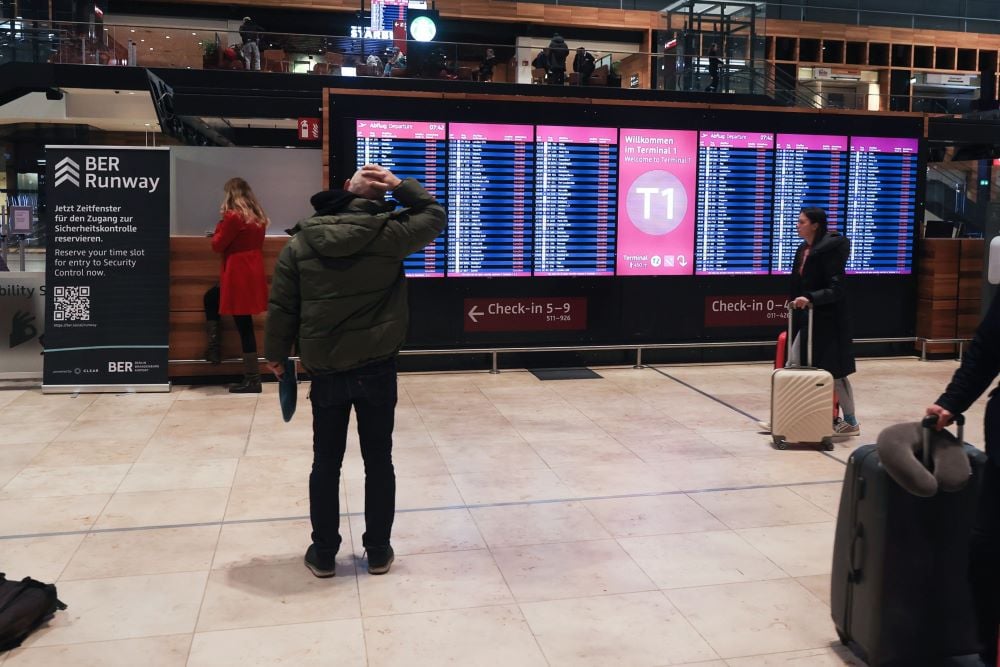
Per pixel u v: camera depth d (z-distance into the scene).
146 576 3.22
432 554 3.46
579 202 7.66
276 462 4.77
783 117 7.97
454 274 7.50
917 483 2.25
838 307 5.33
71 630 2.79
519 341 7.69
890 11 19.88
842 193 8.17
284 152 7.56
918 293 8.51
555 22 19.25
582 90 11.66
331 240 2.94
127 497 4.15
